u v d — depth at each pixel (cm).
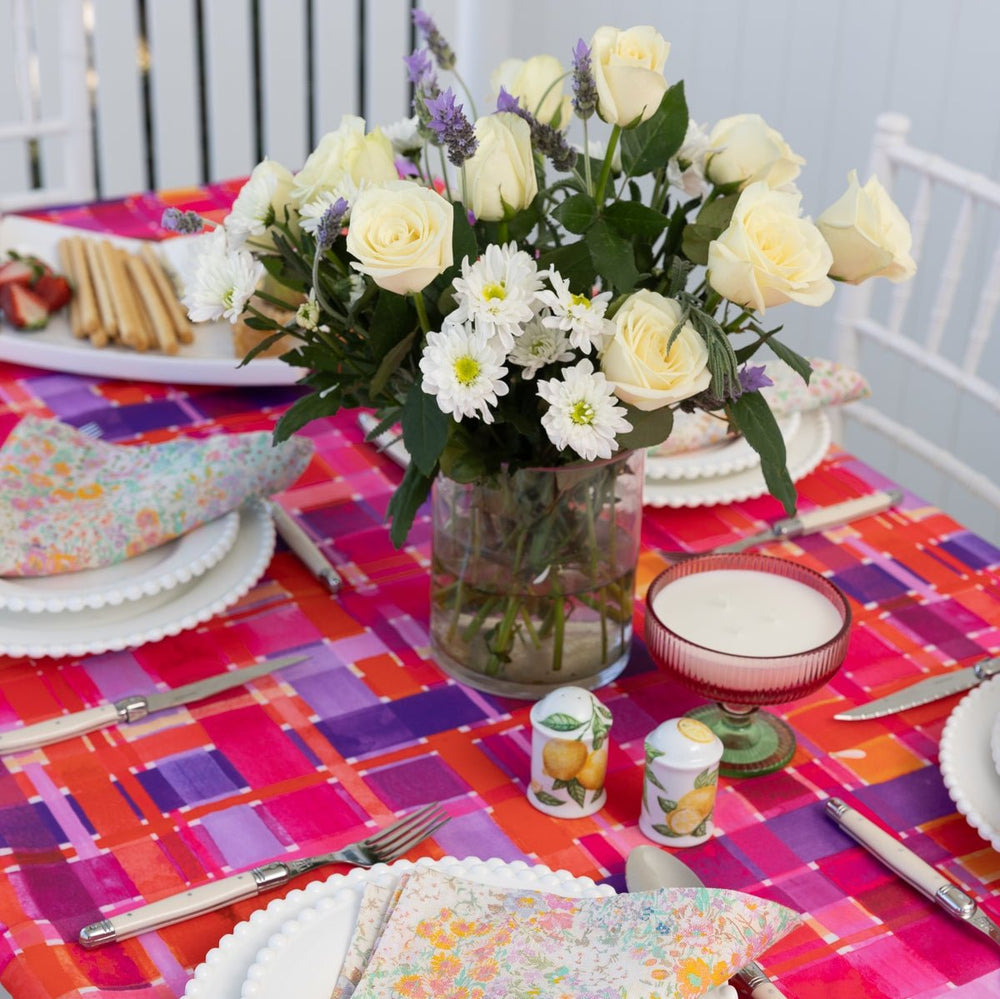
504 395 84
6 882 81
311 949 73
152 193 181
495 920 74
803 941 79
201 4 291
